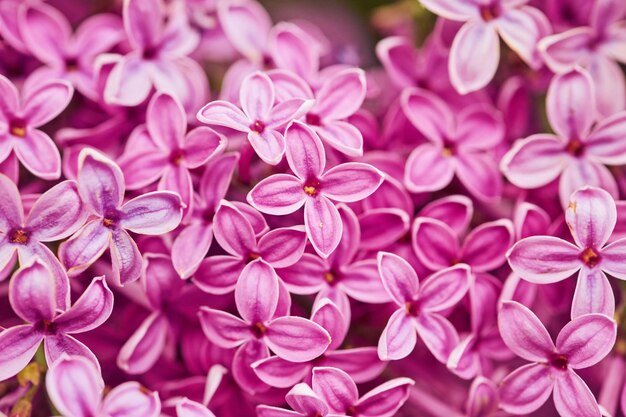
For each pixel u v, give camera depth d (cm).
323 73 25
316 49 25
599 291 22
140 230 22
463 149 24
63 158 24
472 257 23
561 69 24
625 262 22
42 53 24
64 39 24
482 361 23
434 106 24
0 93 23
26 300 21
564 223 23
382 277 22
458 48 24
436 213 23
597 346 22
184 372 23
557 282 23
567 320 23
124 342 23
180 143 23
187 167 23
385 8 29
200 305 23
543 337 22
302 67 24
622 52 24
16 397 23
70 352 22
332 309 22
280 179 22
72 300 22
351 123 24
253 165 23
